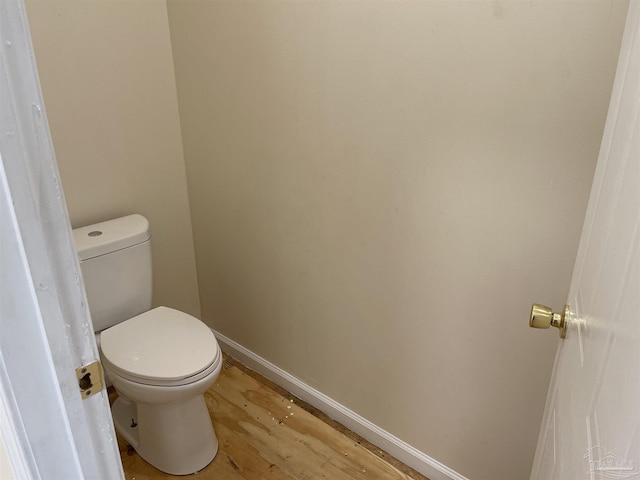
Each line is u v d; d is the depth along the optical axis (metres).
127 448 1.86
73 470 0.66
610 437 0.48
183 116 2.06
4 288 0.54
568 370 0.80
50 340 0.59
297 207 1.76
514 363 1.39
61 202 0.57
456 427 1.59
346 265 1.69
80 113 1.79
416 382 1.65
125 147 1.95
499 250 1.31
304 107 1.60
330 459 1.80
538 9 1.08
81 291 0.62
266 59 1.65
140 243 1.83
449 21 1.21
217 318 2.35
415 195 1.43
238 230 2.04
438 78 1.27
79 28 1.72
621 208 0.57
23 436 0.60
